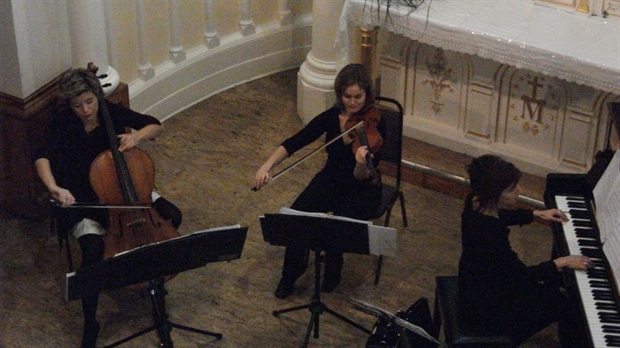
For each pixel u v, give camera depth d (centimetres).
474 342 346
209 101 604
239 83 625
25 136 452
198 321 421
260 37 621
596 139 473
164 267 357
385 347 346
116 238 391
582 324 334
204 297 436
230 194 511
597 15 468
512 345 346
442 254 468
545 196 400
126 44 543
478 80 489
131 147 409
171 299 433
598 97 459
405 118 529
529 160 498
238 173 530
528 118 488
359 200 417
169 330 383
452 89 502
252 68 629
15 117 448
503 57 451
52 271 449
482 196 337
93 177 396
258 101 606
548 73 443
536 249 471
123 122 427
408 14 469
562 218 380
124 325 417
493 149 507
